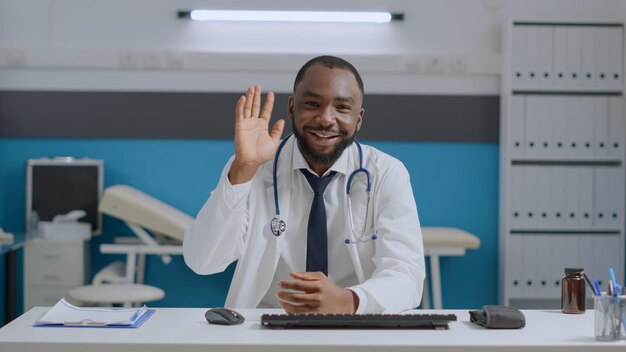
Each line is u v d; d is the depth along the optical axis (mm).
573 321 1835
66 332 1648
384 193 2207
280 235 2180
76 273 4230
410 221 2182
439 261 4730
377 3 4676
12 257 4195
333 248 2229
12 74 4625
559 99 4523
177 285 4664
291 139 2256
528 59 4512
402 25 4684
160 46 4633
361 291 1857
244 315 1852
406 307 1948
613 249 4535
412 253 2119
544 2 4711
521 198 4535
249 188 2016
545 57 4508
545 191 4539
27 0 4602
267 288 2211
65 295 4219
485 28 4691
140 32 4629
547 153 4527
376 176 2221
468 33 4691
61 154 4652
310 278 1838
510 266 4531
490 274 4727
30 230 4480
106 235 4641
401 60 4633
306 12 4621
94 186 4508
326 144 2053
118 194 4035
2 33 4605
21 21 4609
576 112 4523
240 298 2213
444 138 4699
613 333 1609
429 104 4703
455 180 4719
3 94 4629
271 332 1652
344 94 2016
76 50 4586
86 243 4367
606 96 4523
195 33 4645
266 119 1960
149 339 1578
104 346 1548
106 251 4078
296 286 1811
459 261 4727
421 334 1643
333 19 4641
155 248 4090
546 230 4602
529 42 4508
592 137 4527
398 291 1927
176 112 4652
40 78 4633
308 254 2186
